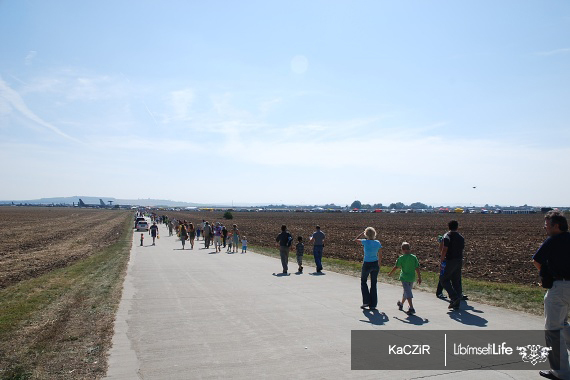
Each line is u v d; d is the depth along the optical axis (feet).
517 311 31.14
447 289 32.40
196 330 26.53
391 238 131.44
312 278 48.34
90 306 34.30
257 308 32.58
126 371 19.75
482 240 127.65
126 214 457.27
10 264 71.61
